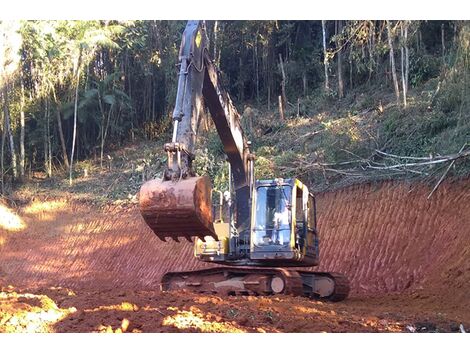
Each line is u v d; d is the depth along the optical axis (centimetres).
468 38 1833
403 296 1566
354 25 2433
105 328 805
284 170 2273
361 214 1941
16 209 2977
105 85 3344
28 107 3394
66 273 2519
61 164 3338
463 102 1933
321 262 1900
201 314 912
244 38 3281
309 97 2936
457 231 1689
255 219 1301
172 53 3303
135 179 2961
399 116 2227
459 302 1411
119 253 2486
